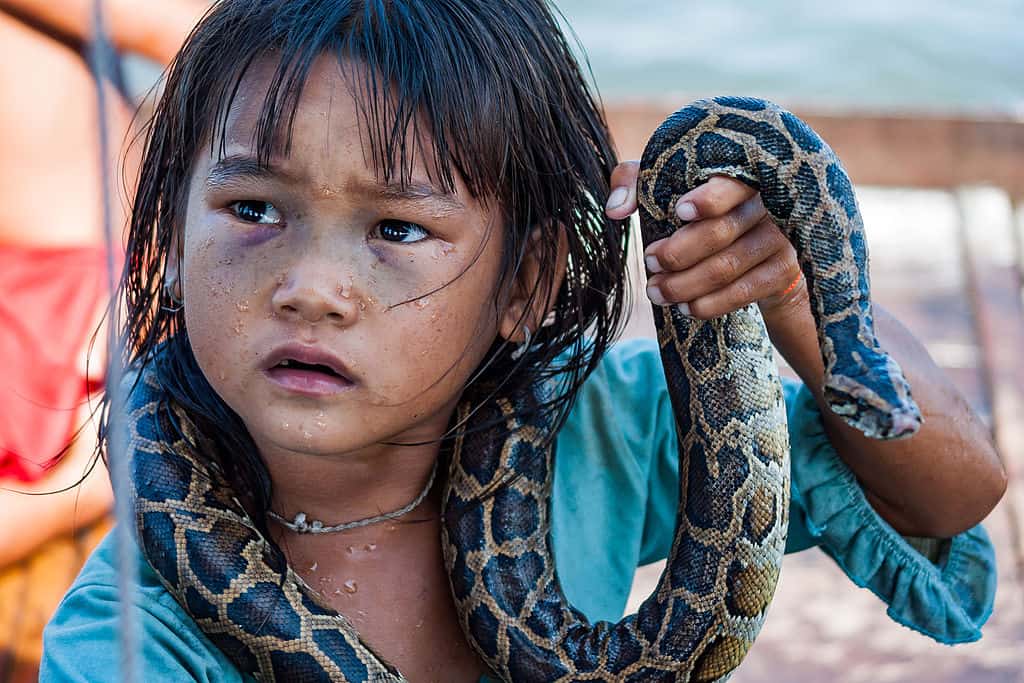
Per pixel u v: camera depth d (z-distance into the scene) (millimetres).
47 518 4625
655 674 2600
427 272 2205
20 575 4625
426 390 2260
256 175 2145
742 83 14234
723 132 2436
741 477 2742
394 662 2611
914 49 15133
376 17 2199
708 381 2799
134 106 5195
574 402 2770
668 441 3055
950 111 9203
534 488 2771
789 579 6309
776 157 2395
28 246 4945
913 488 2893
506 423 2771
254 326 2156
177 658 2402
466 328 2309
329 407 2178
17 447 4535
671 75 14383
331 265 2125
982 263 8398
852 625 5895
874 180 9305
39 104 5152
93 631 2359
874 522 2939
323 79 2129
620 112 8852
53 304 4707
